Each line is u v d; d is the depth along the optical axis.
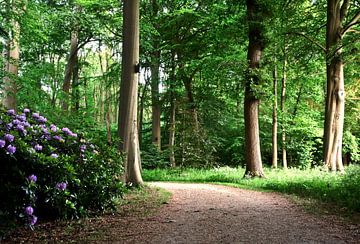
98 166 7.44
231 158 32.72
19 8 15.84
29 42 19.45
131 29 12.51
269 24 17.11
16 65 17.86
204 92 28.27
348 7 19.94
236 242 5.46
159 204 9.41
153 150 26.30
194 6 25.55
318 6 20.73
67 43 30.53
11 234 5.76
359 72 23.02
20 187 5.67
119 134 12.48
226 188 14.20
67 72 27.00
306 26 20.36
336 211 8.19
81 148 7.28
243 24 18.30
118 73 27.38
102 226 6.53
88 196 7.36
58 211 6.65
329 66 18.05
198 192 12.66
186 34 26.47
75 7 25.23
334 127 17.95
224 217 7.58
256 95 17.22
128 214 7.82
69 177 6.49
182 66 26.45
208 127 28.28
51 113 19.23
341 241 5.52
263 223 6.91
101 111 31.92
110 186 7.80
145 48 24.66
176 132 26.27
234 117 31.20
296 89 29.45
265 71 17.41
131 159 12.61
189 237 5.77
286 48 22.33
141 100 29.94
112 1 22.16
